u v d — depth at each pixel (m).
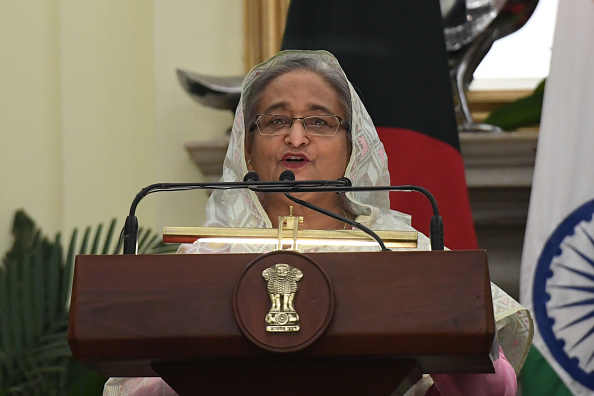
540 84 11.21
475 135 10.50
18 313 9.41
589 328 9.00
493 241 10.89
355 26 9.85
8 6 11.45
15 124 11.25
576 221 9.30
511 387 4.88
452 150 9.59
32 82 11.34
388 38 9.79
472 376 4.76
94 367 4.09
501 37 11.16
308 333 3.78
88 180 11.08
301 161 5.99
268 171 6.02
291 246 4.62
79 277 3.90
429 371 4.29
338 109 6.09
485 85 11.42
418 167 9.45
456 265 3.84
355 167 6.15
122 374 4.31
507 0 10.90
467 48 11.09
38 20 11.45
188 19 11.35
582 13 9.77
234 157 6.20
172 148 11.08
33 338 9.33
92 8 11.41
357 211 6.12
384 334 3.79
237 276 3.88
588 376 8.90
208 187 4.52
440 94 9.72
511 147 10.53
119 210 11.02
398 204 9.25
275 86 6.06
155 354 3.85
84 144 11.15
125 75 11.30
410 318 3.80
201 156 10.80
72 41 11.35
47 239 10.55
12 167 11.16
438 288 3.82
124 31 11.39
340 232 4.62
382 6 9.88
